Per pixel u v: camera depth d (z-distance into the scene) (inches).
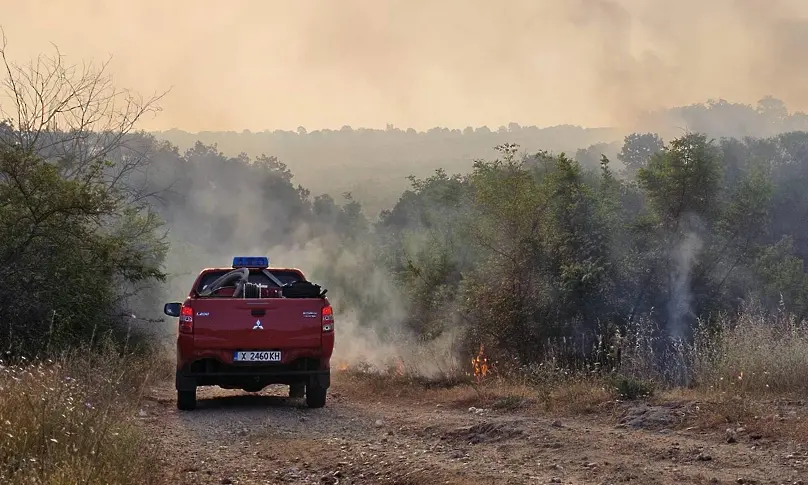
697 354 479.8
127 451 275.3
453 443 331.3
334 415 418.9
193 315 426.9
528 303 601.3
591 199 636.1
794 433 305.0
